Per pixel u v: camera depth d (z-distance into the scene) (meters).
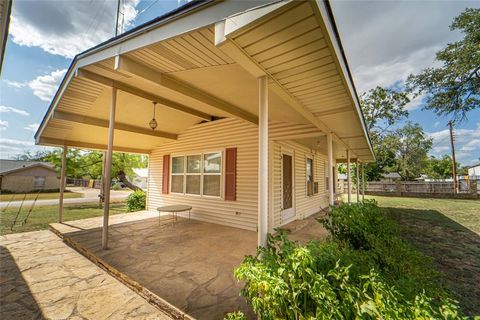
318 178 8.70
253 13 1.39
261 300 1.48
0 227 6.24
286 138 4.96
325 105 2.83
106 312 2.26
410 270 1.89
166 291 2.48
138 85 3.87
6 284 2.84
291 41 1.56
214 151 6.21
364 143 5.86
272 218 5.12
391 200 13.43
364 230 2.50
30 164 23.23
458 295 2.57
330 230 2.63
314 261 1.39
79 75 3.37
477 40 11.16
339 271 1.31
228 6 1.60
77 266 3.40
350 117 3.37
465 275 3.09
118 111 5.04
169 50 2.38
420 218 7.41
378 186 17.64
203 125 6.53
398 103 18.50
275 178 5.38
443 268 3.34
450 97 12.91
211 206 6.15
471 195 13.85
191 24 1.91
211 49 2.20
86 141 6.64
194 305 2.22
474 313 2.21
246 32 1.49
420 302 1.09
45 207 10.55
